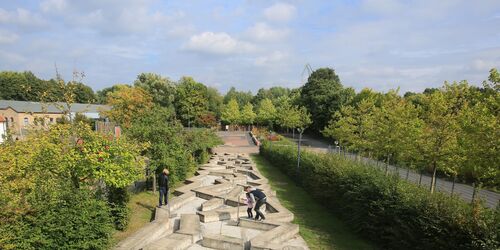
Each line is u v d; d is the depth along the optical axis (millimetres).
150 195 15086
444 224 8055
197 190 16031
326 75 63500
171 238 9656
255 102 94125
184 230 10383
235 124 74938
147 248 8750
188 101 61406
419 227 8695
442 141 13656
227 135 59562
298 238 10828
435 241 8203
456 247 7629
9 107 47906
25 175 8375
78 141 9750
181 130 19422
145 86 56844
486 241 6926
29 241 6754
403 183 10531
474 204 7859
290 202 15930
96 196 9133
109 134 10672
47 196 7504
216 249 9555
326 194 14453
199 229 10523
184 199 14453
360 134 25531
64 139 9906
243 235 10750
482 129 9562
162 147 15219
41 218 7074
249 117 73812
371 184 11078
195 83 68625
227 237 9758
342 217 12781
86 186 8820
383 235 10102
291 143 46625
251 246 9234
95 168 9219
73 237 7488
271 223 11211
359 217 11172
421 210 8781
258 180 19641
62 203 7629
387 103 21125
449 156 13453
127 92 35500
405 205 9234
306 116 57719
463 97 13664
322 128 58688
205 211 12656
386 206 10086
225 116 74625
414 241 8836
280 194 17656
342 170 13594
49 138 9758
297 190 18719
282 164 25016
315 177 16047
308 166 18297
